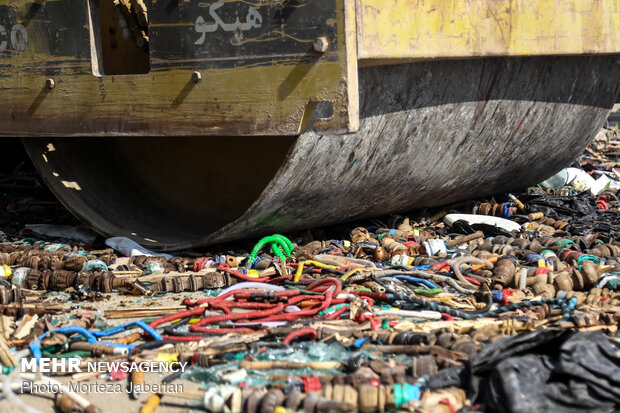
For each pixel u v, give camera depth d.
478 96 6.78
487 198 8.91
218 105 5.30
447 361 3.95
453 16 5.67
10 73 6.18
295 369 4.04
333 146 5.73
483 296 5.20
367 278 5.57
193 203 8.02
